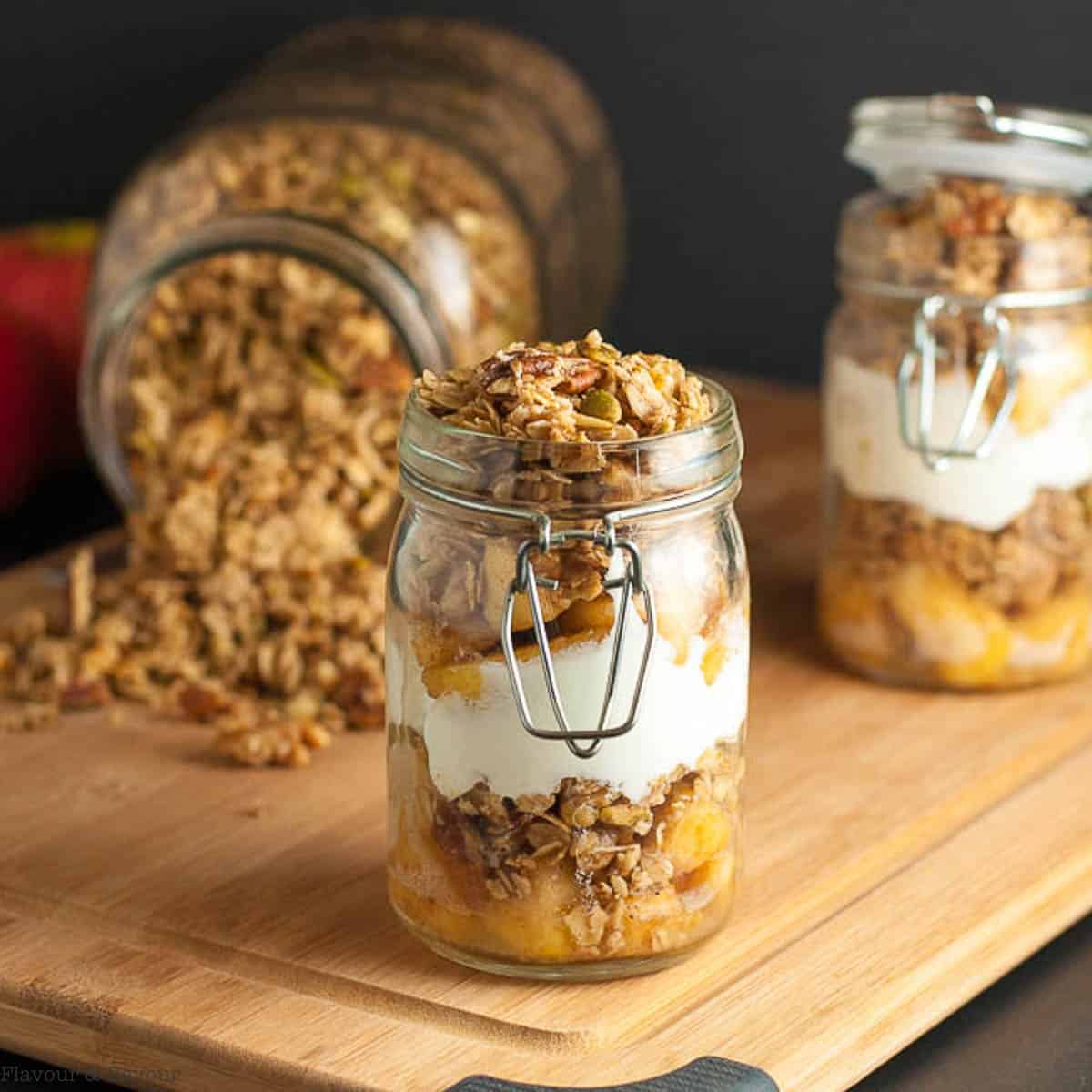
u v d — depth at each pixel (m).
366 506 1.19
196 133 1.30
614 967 0.96
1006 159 1.10
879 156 1.13
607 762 0.94
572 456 0.93
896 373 1.11
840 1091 0.94
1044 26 1.40
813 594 1.22
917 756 1.09
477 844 0.95
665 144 1.50
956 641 1.12
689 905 0.96
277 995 0.97
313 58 1.40
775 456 1.35
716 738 0.96
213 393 1.23
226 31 1.54
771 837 1.04
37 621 1.17
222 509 1.17
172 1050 0.95
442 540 0.95
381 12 1.53
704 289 1.53
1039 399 1.11
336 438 1.19
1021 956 1.00
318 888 1.02
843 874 1.02
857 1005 0.96
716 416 0.95
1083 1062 0.97
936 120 1.11
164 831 1.05
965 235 1.10
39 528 1.36
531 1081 0.93
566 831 0.95
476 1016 0.95
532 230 1.29
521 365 0.95
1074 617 1.13
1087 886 1.03
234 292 1.22
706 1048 0.94
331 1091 0.93
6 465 1.36
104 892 1.01
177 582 1.17
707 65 1.47
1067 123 1.14
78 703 1.13
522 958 0.96
